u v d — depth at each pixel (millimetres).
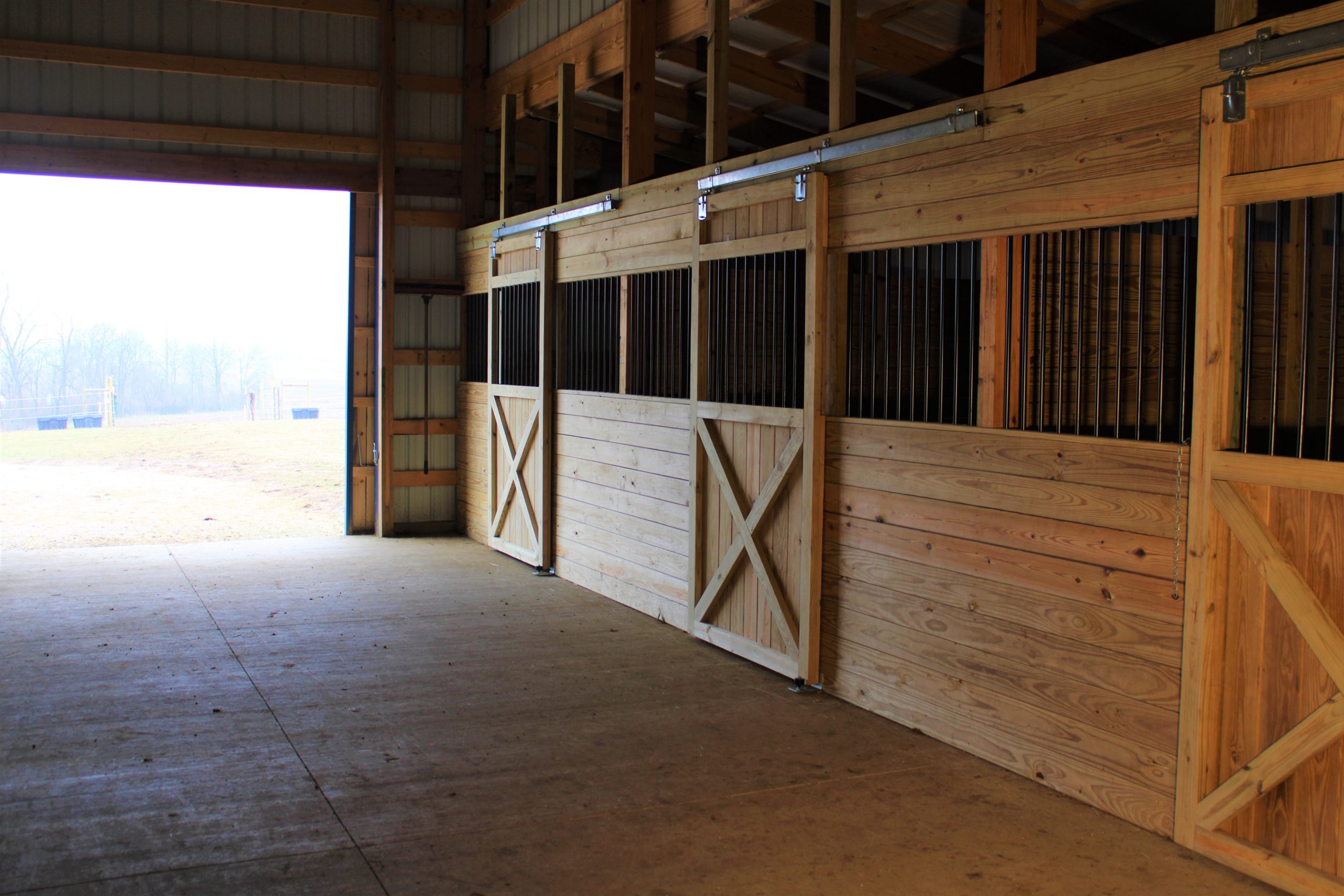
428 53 8523
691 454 5258
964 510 3686
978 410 3650
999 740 3564
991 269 3564
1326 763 2633
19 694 4191
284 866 2773
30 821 3023
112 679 4422
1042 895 2672
